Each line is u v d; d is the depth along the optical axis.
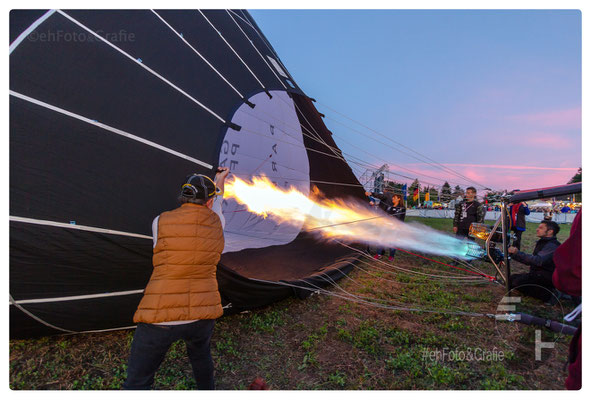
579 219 1.66
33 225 2.38
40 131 2.41
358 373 2.68
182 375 2.59
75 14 2.79
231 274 3.23
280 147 6.51
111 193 2.65
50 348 2.88
